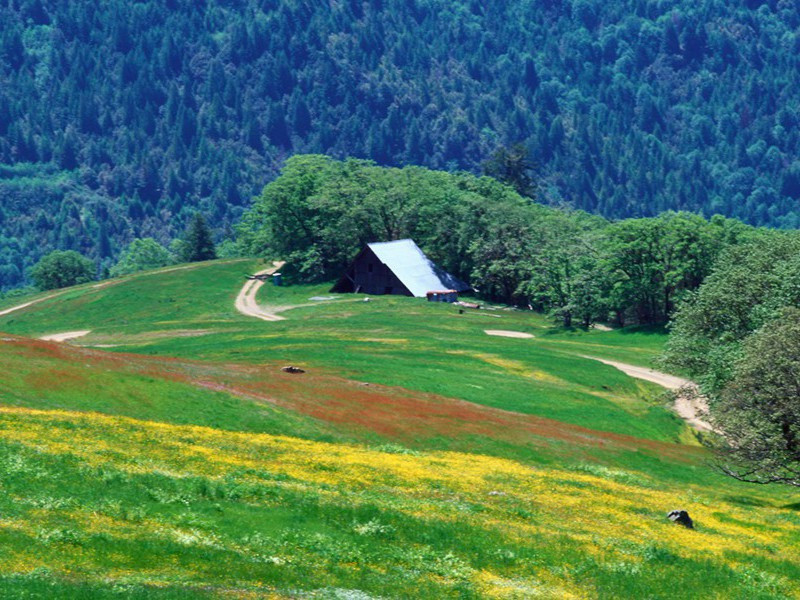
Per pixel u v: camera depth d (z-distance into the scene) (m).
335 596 56.88
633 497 103.50
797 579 75.94
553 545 75.81
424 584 62.34
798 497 131.38
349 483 88.38
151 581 53.72
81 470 74.19
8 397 110.12
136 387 124.38
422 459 110.44
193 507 70.62
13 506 63.06
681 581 71.00
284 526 70.06
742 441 117.75
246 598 52.47
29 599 47.22
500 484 99.94
